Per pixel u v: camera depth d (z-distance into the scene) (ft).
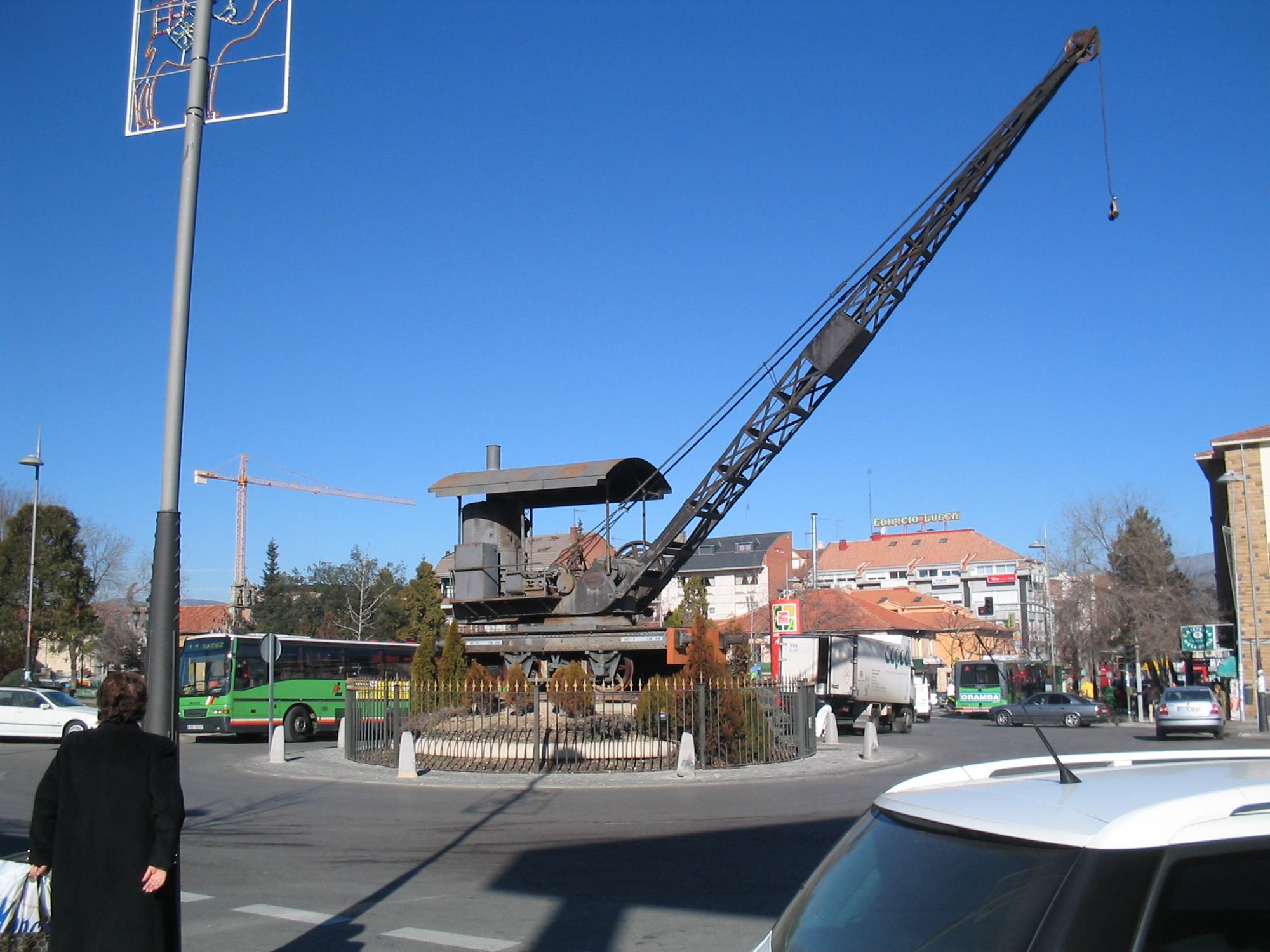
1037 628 232.94
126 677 17.69
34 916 18.10
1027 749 86.58
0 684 144.05
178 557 20.59
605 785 59.82
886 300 76.43
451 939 25.89
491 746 68.39
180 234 21.88
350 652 106.22
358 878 33.60
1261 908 8.23
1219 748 12.70
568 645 77.36
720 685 70.38
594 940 25.75
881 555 351.05
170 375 21.31
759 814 47.85
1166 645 156.15
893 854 10.05
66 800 16.84
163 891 16.93
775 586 282.56
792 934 10.39
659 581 82.43
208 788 59.47
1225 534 166.40
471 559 80.48
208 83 22.97
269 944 25.45
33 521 145.28
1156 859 8.19
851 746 88.38
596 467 78.54
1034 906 8.25
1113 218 69.67
